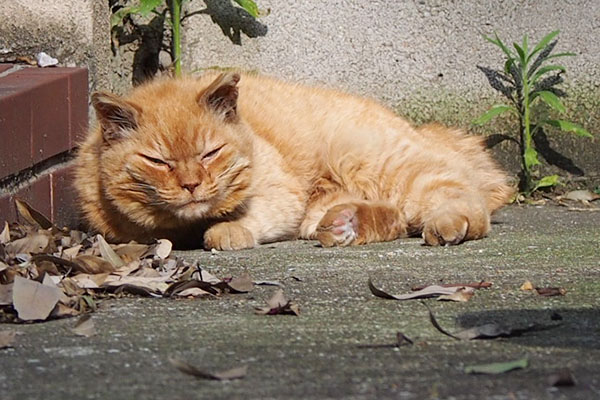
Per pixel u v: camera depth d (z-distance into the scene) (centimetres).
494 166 889
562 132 995
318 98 825
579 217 883
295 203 759
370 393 329
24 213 701
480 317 456
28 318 458
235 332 429
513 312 467
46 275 503
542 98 973
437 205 748
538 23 984
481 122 958
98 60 891
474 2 978
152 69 964
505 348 393
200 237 744
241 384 342
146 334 427
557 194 996
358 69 980
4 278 519
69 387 342
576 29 984
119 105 687
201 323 452
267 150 755
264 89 823
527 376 348
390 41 978
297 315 468
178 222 713
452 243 704
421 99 988
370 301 504
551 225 830
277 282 557
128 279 547
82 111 850
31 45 873
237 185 709
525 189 989
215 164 688
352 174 783
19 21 870
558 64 988
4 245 611
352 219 719
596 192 997
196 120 689
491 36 983
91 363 375
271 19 965
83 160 745
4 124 678
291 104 810
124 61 955
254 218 732
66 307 479
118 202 702
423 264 623
